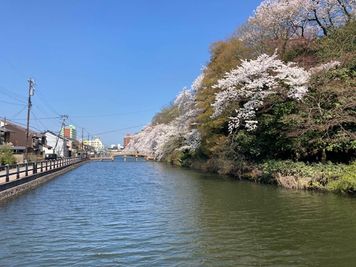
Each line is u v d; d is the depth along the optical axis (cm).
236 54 3459
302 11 2934
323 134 2178
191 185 2594
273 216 1370
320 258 877
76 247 992
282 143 2519
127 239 1076
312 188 2056
